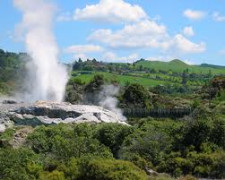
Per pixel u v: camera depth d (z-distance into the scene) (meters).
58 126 76.81
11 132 75.19
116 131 71.19
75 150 60.50
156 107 133.88
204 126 66.69
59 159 58.03
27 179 49.94
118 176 49.16
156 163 62.88
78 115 91.88
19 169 50.72
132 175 49.56
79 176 51.34
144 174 51.50
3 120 89.56
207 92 149.88
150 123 79.38
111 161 52.53
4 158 51.84
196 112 74.94
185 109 114.88
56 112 92.62
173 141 66.94
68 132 72.38
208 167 59.22
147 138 66.69
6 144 67.50
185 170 60.41
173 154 63.50
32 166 53.38
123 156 62.69
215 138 66.00
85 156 56.38
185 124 69.06
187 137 66.69
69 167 52.47
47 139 68.00
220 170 58.69
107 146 69.06
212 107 105.31
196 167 59.75
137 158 61.50
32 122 90.44
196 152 63.41
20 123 90.25
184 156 63.41
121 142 69.69
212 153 62.84
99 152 62.41
